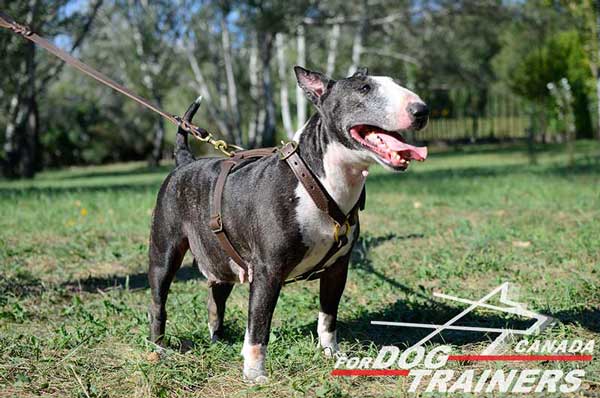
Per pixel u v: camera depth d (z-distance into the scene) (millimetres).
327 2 26750
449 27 29281
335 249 3639
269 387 3537
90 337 4422
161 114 4504
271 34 25922
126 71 31000
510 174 14938
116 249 7484
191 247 4191
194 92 34531
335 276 3908
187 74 31891
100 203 11219
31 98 23203
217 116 29625
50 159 36125
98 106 36562
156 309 4273
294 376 3693
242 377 3744
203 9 28531
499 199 10766
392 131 3324
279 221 3510
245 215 3674
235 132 30781
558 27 27891
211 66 34062
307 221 3504
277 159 3629
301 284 5875
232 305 5309
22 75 22641
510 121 36531
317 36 31125
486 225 8211
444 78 33188
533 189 11719
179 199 4141
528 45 31750
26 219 9555
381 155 3277
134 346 4328
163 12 28984
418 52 31000
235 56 33031
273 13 24516
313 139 3535
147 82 29766
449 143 33719
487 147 30891
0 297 5461
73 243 7789
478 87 33406
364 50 29109
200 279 6246
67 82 35875
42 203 11422
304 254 3578
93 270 6672
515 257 6496
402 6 27672
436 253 6832
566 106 17594
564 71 28156
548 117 28750
